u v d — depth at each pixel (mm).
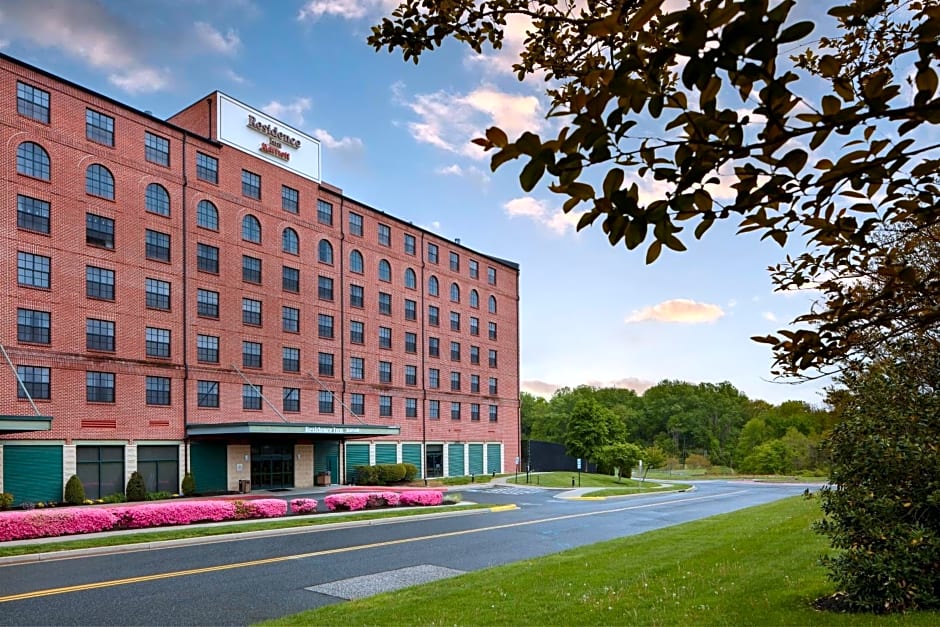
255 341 39969
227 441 37656
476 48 4219
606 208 2230
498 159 2162
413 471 48906
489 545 17828
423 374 54000
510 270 66625
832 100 2104
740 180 2301
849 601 8516
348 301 47250
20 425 25938
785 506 26906
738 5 1741
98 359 31766
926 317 3250
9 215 29125
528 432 116250
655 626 7918
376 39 4207
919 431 9008
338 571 13695
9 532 17156
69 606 10609
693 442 114625
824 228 2854
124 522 19594
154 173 35188
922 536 8328
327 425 38375
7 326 28719
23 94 30109
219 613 10125
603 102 2076
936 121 2135
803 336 3469
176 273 35812
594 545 16406
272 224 41781
